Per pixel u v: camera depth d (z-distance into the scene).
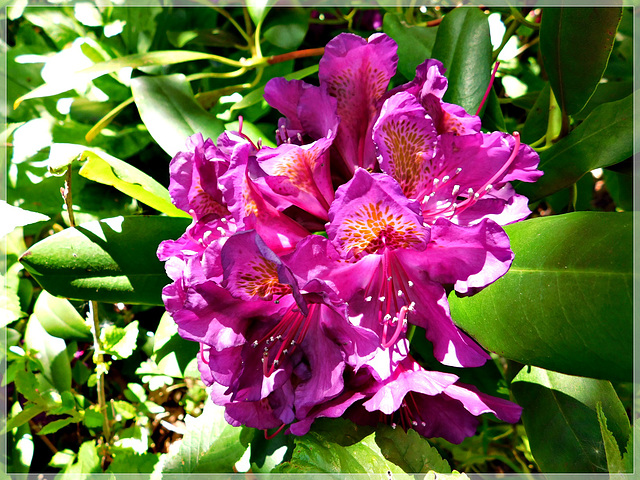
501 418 0.20
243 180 0.19
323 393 0.19
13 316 0.31
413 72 0.31
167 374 0.28
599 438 0.24
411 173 0.21
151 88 0.30
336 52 0.22
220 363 0.19
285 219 0.21
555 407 0.26
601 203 0.43
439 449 0.32
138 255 0.26
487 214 0.22
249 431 0.26
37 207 0.34
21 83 0.35
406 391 0.19
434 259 0.20
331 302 0.18
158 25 0.37
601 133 0.26
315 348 0.20
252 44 0.34
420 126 0.20
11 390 0.34
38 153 0.35
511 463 0.33
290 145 0.20
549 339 0.21
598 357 0.20
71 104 0.35
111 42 0.36
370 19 0.39
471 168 0.22
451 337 0.20
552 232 0.22
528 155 0.22
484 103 0.28
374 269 0.21
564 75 0.27
